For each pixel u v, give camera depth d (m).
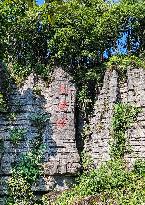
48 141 27.06
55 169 26.36
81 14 30.25
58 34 29.75
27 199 25.66
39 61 31.30
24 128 27.08
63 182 26.56
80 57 31.08
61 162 26.67
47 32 31.00
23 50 31.52
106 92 28.89
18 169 26.08
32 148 26.73
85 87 29.81
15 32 30.61
